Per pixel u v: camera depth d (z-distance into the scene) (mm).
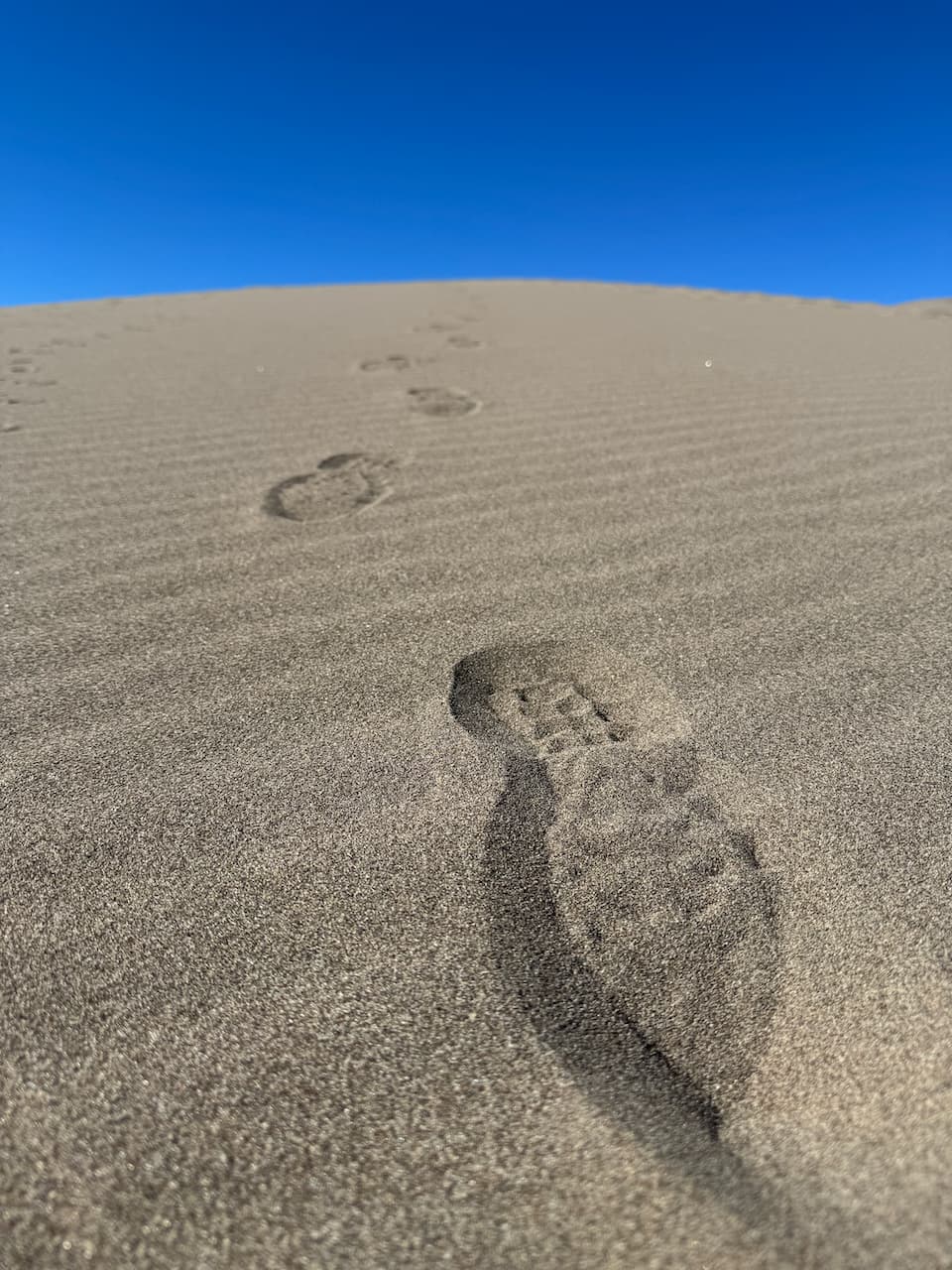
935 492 2268
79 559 1975
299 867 1003
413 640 1569
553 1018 815
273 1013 821
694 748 1225
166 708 1353
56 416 3383
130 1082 751
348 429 3113
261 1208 646
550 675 1458
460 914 936
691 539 2014
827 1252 582
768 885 965
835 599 1680
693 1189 646
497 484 2463
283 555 1987
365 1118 720
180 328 6273
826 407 3340
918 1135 667
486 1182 664
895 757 1186
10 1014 820
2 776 1180
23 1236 623
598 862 1006
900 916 914
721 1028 800
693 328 5977
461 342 5281
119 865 1009
